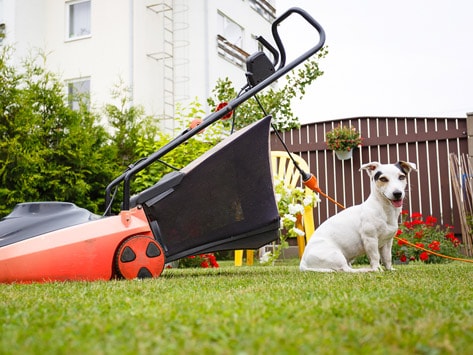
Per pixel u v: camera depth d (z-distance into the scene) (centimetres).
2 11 1059
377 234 360
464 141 754
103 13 1048
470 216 716
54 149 602
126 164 715
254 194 330
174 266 588
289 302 173
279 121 757
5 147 553
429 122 777
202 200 321
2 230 287
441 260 604
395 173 352
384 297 184
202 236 326
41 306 170
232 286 240
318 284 241
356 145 797
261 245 340
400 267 424
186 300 179
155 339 111
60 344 107
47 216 300
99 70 1045
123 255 297
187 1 1076
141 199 314
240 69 1198
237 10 1201
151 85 1059
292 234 647
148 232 311
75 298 194
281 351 99
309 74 741
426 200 769
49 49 1091
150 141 727
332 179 838
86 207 611
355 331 118
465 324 131
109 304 171
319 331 121
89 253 288
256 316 138
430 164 771
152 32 1066
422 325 127
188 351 100
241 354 95
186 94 1062
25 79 644
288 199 637
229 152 321
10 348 104
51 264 279
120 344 108
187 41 1069
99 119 734
